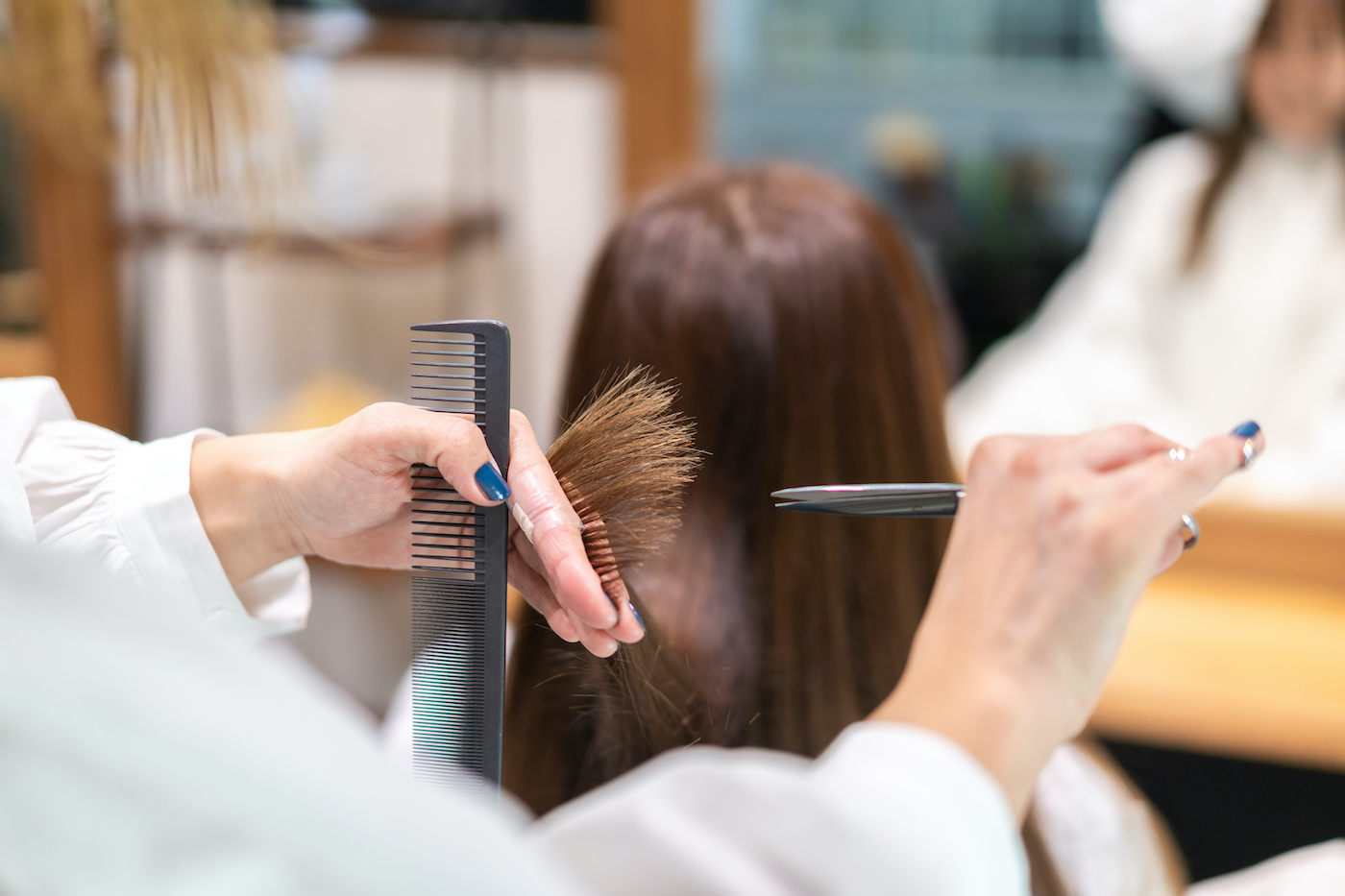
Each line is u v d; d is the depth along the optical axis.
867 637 0.61
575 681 0.54
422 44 1.36
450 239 1.39
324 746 0.21
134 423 1.54
